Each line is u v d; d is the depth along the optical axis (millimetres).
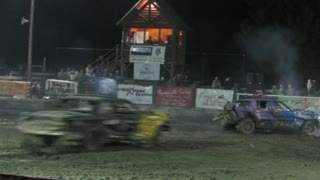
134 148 17453
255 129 23906
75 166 13383
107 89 33719
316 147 19172
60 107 17375
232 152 17062
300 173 13305
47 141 16188
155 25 41812
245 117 24016
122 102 17625
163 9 41531
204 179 11969
